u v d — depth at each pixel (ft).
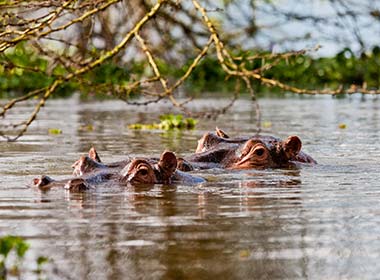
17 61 240.12
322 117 170.40
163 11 201.57
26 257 58.49
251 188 83.61
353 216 69.97
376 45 273.33
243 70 101.24
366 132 139.03
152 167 86.28
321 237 63.05
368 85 266.57
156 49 203.21
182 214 70.85
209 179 88.94
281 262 56.90
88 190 81.05
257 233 64.28
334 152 112.27
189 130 146.20
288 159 99.19
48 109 195.93
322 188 83.46
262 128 147.13
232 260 57.31
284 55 103.35
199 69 280.51
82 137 133.69
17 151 114.11
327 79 275.39
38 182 82.89
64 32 175.01
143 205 74.54
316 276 54.08
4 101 219.61
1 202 75.77
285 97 239.30
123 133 140.67
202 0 216.95
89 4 99.76
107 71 186.19
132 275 54.39
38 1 103.76
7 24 95.50
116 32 184.75
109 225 66.85
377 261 57.00
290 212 71.72
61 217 69.72
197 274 54.49
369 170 95.50
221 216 70.08
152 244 61.16
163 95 101.35
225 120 164.96
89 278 53.98
